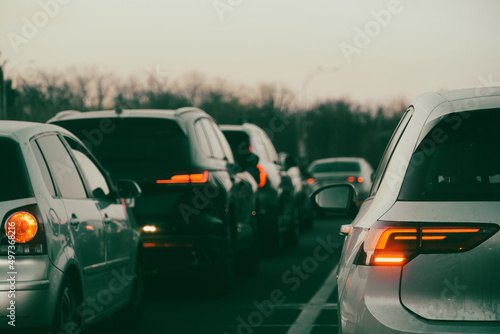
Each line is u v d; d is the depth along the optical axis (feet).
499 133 16.33
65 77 168.35
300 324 34.40
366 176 111.14
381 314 15.28
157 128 41.73
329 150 480.64
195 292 44.70
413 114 18.04
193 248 40.42
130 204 35.45
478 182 15.67
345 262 17.39
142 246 35.65
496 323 14.78
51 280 23.36
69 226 25.32
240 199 46.39
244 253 50.55
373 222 16.05
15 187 23.52
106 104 190.80
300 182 85.46
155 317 36.73
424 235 15.28
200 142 42.65
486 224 14.98
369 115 481.87
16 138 24.50
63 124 42.01
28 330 22.95
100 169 32.53
